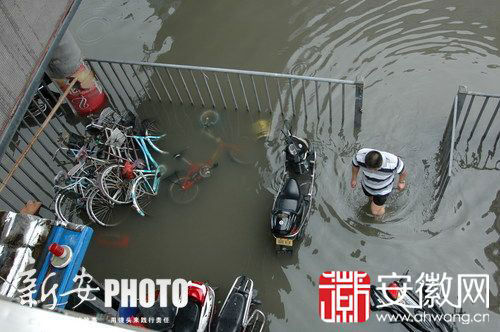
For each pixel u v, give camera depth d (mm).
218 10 10648
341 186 7379
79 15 11109
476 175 7188
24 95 5668
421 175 7289
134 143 8039
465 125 7750
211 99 8539
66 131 8852
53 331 1888
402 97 8312
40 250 4969
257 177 7805
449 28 9195
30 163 7594
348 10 9945
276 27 10023
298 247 6949
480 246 6578
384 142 7781
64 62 8141
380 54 9031
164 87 8656
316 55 9328
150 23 10727
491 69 8508
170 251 7316
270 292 6656
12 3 5539
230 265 7023
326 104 8453
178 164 8133
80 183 7430
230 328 5816
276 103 8648
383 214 6973
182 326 5914
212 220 7488
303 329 6258
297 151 7121
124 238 7535
